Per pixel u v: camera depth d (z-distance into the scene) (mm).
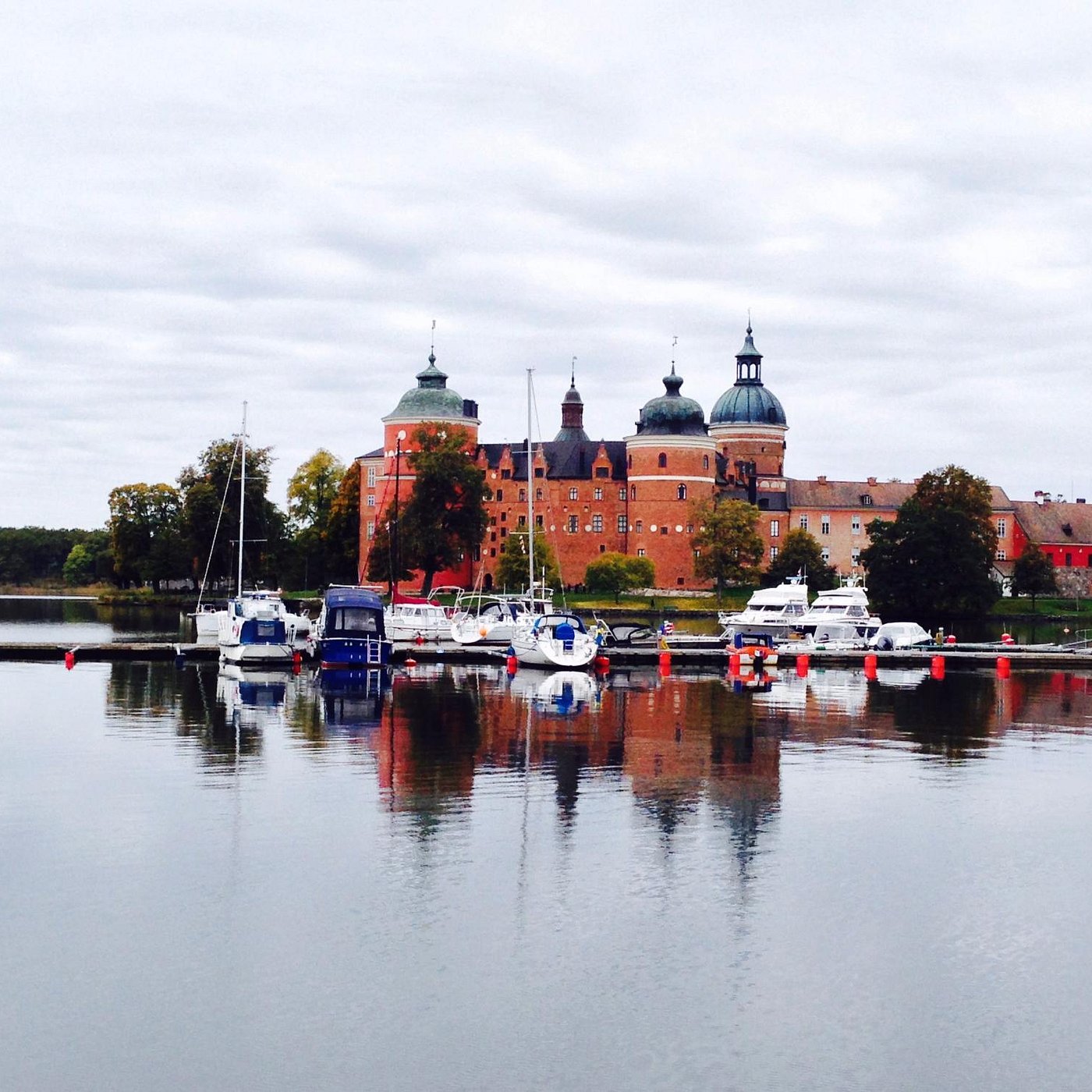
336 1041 21641
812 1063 21156
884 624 109312
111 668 73625
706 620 129625
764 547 154750
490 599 120438
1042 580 166250
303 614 109938
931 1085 20562
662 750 45125
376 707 55906
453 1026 22141
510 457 171500
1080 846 32688
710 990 23609
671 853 31266
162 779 38812
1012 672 80250
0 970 24094
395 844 31672
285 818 34000
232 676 68812
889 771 41750
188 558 153750
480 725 50750
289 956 24750
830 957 25109
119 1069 20734
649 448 163125
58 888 28219
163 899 27625
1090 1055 21547
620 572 143125
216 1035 21781
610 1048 21531
